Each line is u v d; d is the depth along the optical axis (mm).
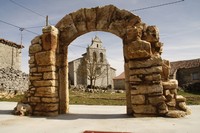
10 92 20625
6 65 28703
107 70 51062
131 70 7164
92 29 8062
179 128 5016
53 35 7930
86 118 6914
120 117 6969
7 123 6066
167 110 6668
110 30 7891
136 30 7273
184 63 40875
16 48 30922
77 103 14430
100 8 8008
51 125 5754
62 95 8195
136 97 6961
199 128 4965
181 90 29797
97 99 17781
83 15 8164
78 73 48750
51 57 7777
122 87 50188
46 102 7602
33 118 6957
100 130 5027
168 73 7234
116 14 7820
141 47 7125
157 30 7414
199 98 17375
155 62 6965
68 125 5730
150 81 6902
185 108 6887
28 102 7910
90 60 49312
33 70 7977
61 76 8227
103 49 51750
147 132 4727
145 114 6797
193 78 38719
